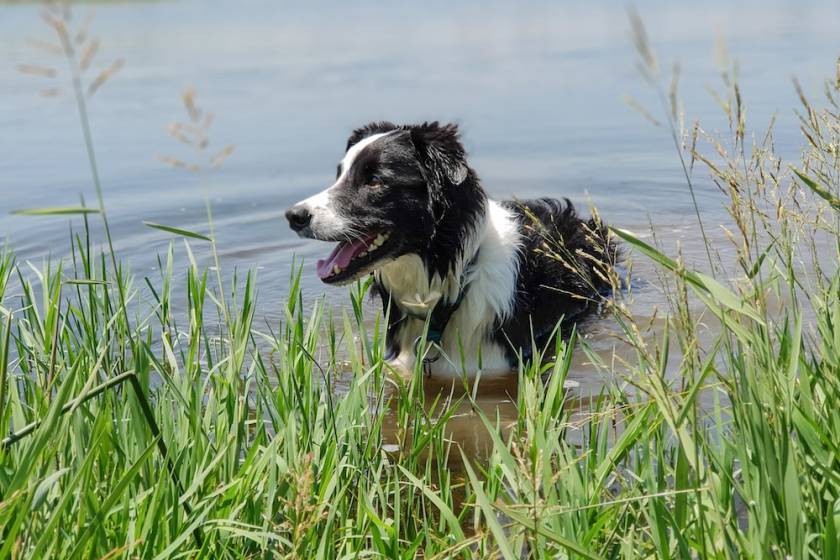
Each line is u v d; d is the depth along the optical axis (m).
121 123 10.69
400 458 3.25
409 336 5.29
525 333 5.16
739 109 2.87
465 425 4.07
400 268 5.10
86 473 2.55
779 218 3.07
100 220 7.15
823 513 2.54
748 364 2.52
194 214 7.30
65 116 11.18
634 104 2.82
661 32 17.14
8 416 2.73
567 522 2.54
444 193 4.93
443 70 13.68
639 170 8.02
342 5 31.73
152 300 5.45
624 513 2.75
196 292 3.75
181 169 8.61
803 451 2.58
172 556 2.49
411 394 3.51
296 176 8.26
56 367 3.41
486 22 22.03
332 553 2.68
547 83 12.13
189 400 3.21
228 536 2.63
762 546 2.23
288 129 10.00
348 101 11.34
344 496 2.94
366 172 4.88
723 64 2.85
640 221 6.82
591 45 15.95
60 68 14.57
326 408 3.30
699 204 7.09
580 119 9.96
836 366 2.85
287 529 2.59
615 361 4.67
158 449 2.96
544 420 3.13
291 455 2.90
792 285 2.93
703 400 3.82
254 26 22.86
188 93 2.61
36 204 7.58
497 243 5.24
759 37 15.28
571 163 8.32
